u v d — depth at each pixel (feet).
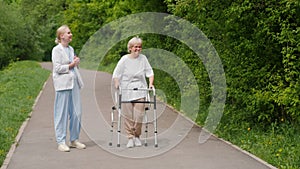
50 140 31.45
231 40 32.65
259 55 31.01
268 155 26.21
